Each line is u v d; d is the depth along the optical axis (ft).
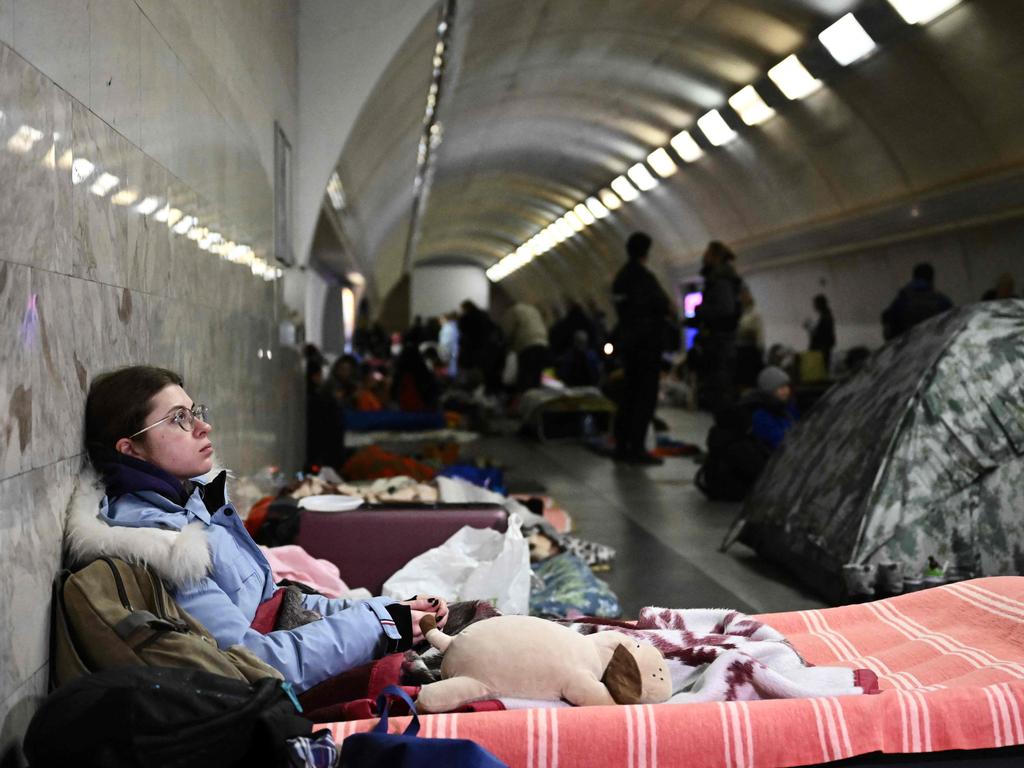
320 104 27.63
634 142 69.31
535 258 140.67
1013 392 17.10
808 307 66.08
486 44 41.81
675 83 54.08
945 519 16.76
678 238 82.23
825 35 41.16
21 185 6.45
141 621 7.32
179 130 11.62
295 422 27.66
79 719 6.21
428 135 57.11
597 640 9.11
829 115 48.11
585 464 38.50
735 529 21.83
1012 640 10.12
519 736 7.62
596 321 83.97
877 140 47.19
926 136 43.88
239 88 16.60
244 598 9.43
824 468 19.13
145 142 9.93
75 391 7.84
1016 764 8.09
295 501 15.80
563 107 64.23
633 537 23.91
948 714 8.04
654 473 35.55
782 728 7.82
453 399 61.00
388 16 27.61
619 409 39.42
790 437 21.43
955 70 38.58
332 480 24.70
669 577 19.75
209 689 6.68
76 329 7.75
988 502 16.79
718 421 29.50
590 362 59.62
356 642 9.14
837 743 7.86
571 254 123.03
